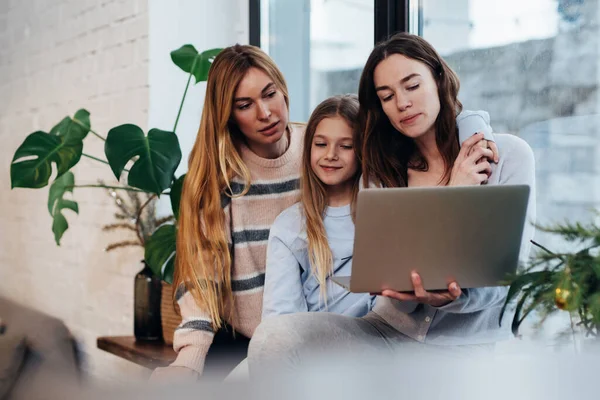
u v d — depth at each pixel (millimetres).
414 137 1505
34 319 1924
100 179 2752
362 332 1474
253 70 1750
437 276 1281
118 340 2367
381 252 1241
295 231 1664
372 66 1543
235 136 1842
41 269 3035
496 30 1849
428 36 2047
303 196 1675
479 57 1898
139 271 2467
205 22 2643
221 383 283
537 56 1752
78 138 2299
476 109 1917
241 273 1812
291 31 2602
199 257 1758
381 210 1202
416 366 308
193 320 1740
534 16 1753
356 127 1621
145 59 2543
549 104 1729
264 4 2707
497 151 1448
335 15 2402
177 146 2129
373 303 1639
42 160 2248
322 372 299
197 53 2291
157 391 280
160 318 2352
